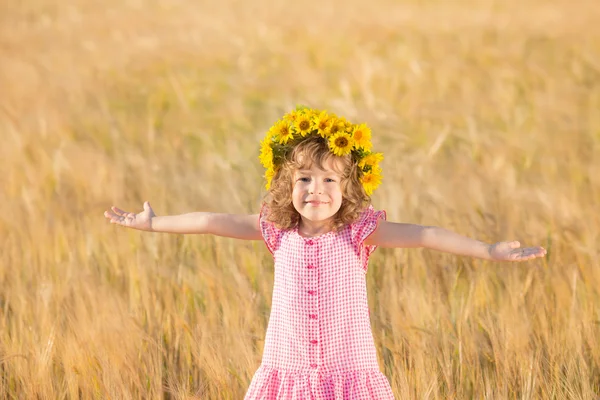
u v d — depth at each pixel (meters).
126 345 5.59
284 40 23.42
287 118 4.52
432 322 5.90
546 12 27.69
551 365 5.29
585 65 18.64
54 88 17.17
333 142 4.34
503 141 11.74
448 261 6.93
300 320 4.42
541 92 15.54
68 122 13.99
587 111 14.71
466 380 5.38
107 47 22.59
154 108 15.85
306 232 4.54
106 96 16.91
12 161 10.94
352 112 12.21
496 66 18.70
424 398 4.96
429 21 26.27
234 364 5.51
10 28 27.30
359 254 4.48
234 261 6.95
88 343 5.63
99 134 13.54
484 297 6.26
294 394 4.36
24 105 15.64
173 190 9.44
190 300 6.45
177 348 5.77
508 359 5.41
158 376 5.30
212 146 11.56
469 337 5.68
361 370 4.39
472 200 8.54
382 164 10.15
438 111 14.35
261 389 4.46
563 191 9.14
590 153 11.54
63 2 34.59
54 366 5.62
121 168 10.23
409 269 6.84
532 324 5.87
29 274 7.10
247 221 4.69
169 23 27.47
